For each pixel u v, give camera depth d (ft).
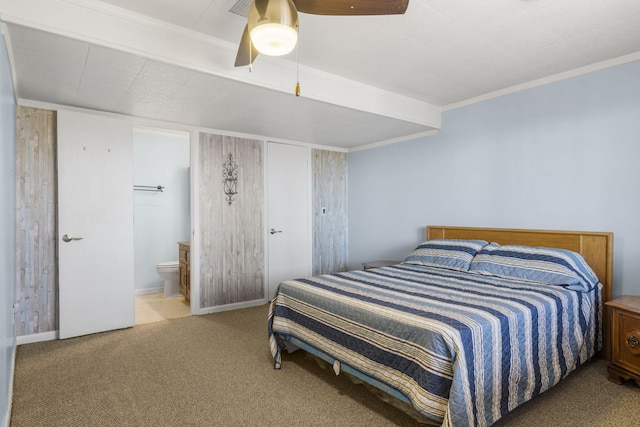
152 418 6.70
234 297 14.55
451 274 10.17
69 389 7.76
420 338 5.86
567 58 9.33
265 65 9.16
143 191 17.39
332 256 17.70
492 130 11.97
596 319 8.96
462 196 12.89
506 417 6.66
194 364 9.08
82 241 11.09
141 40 7.36
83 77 8.64
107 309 11.53
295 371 8.71
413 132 14.35
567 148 10.21
